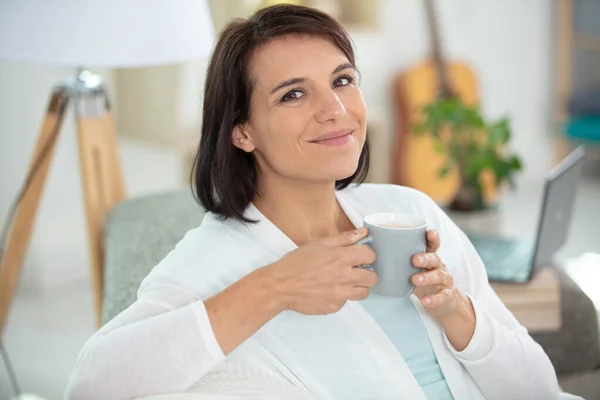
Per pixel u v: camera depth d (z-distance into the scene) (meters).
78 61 1.74
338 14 3.98
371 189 1.38
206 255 1.17
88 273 3.33
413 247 1.01
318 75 1.11
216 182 1.21
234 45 1.15
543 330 1.82
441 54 4.04
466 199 2.58
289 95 1.12
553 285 1.86
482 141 2.64
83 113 2.09
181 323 1.01
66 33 1.73
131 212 2.04
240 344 1.09
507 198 4.35
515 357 1.19
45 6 1.72
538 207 4.19
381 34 4.07
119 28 1.77
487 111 4.50
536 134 4.67
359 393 1.14
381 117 4.05
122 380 1.01
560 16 4.50
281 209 1.22
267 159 1.17
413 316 1.23
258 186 1.23
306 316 1.16
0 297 2.24
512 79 4.52
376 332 1.17
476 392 1.22
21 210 2.16
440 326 1.21
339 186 1.34
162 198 2.17
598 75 4.70
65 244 3.24
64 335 2.84
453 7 4.25
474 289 1.31
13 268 2.22
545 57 4.57
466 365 1.18
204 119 1.21
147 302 1.10
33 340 2.80
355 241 1.03
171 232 1.84
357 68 1.21
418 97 4.00
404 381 1.15
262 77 1.13
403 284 1.03
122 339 1.02
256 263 1.18
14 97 3.02
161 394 1.01
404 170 4.05
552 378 1.23
